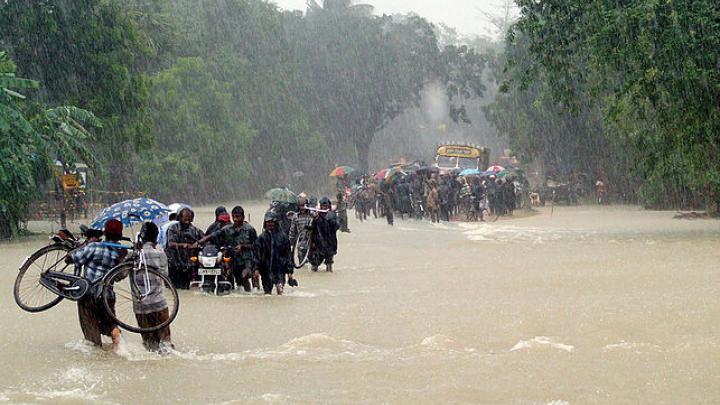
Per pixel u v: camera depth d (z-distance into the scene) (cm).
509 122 8694
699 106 3434
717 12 3284
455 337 1449
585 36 3719
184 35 9181
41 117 3991
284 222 2773
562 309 1697
